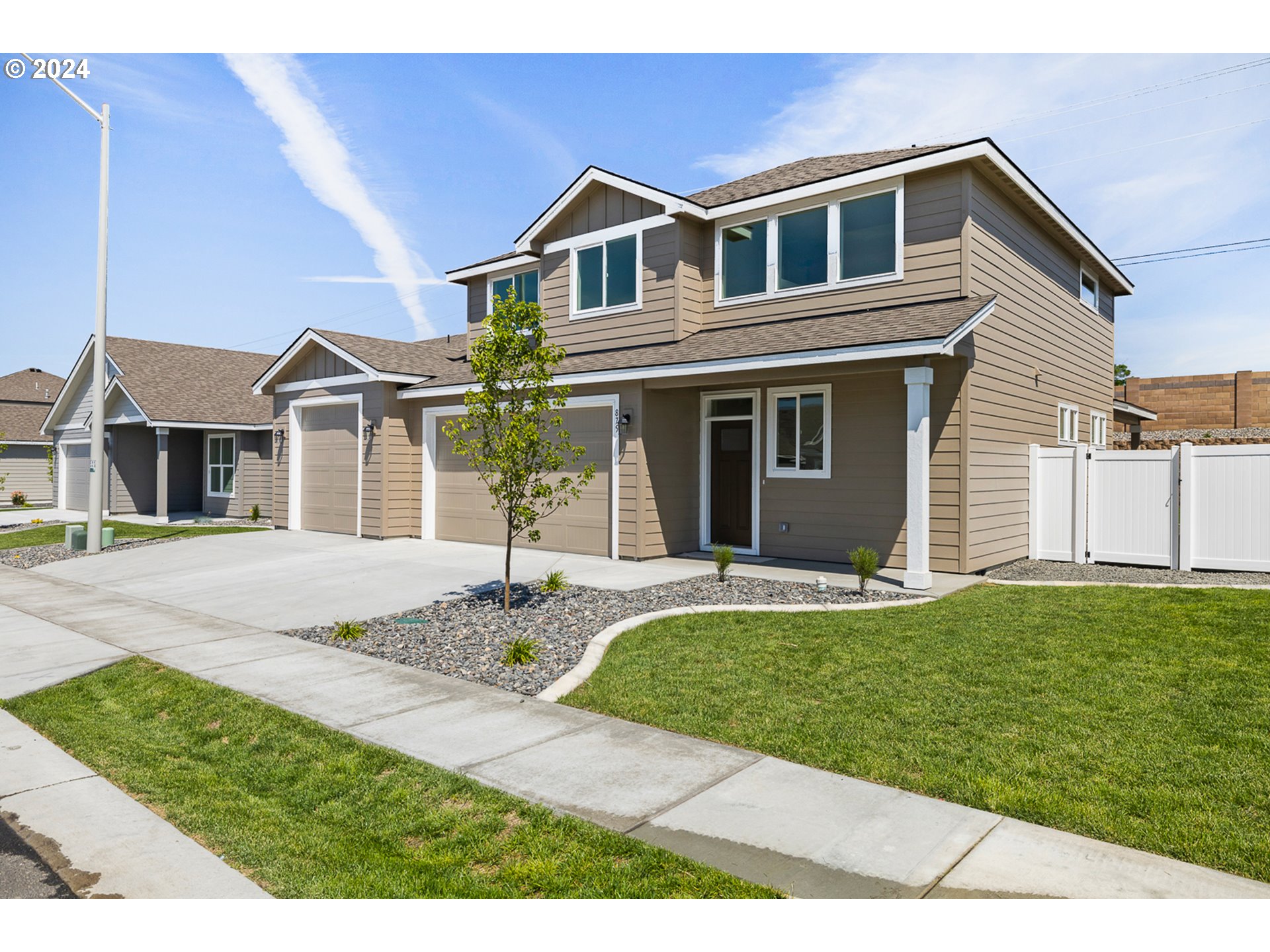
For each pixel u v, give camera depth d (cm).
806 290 1248
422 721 537
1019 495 1252
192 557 1402
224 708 567
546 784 425
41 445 3195
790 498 1256
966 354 1059
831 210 1220
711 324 1373
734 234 1354
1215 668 594
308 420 1834
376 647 754
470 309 1841
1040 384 1357
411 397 1578
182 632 834
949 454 1084
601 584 1014
